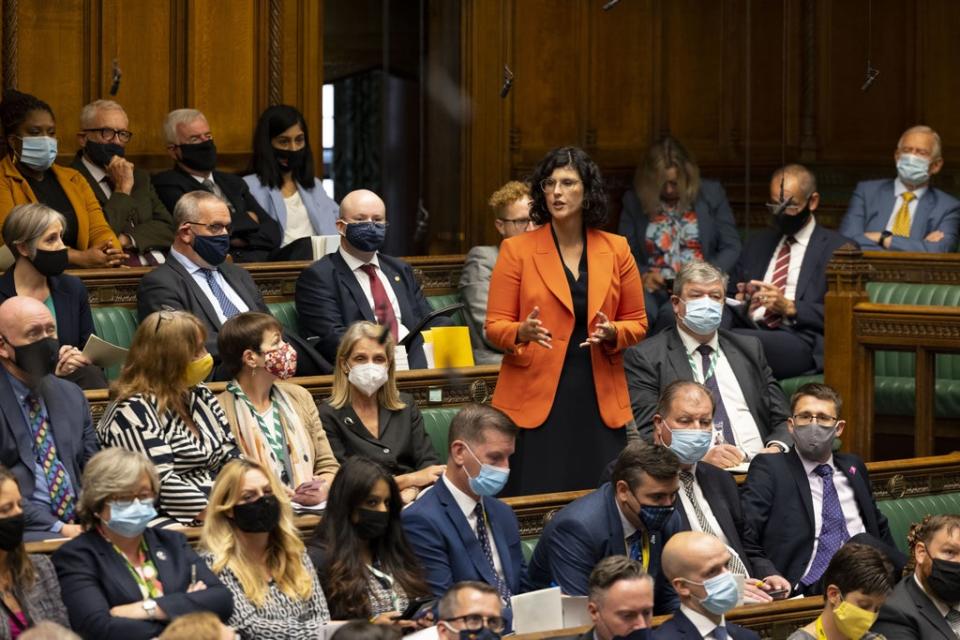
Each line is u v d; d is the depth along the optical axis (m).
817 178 39.66
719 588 16.88
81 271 23.58
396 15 41.56
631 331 19.98
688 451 19.62
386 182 43.47
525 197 26.78
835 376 25.73
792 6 39.62
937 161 30.78
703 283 22.41
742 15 39.41
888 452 28.06
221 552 16.44
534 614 16.91
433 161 37.19
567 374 20.05
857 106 39.72
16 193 24.58
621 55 38.09
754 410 22.72
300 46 33.03
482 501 18.31
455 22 36.66
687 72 38.97
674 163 32.53
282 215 28.59
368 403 20.53
